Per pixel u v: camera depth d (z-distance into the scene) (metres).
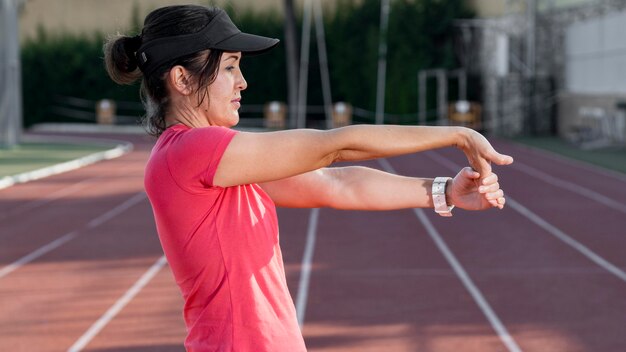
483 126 31.91
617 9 25.36
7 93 26.27
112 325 6.98
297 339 2.05
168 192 1.97
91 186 17.42
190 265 2.00
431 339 6.52
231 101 2.07
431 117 33.03
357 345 6.37
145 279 8.63
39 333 6.78
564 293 7.96
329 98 34.94
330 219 12.61
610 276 8.66
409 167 21.09
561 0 30.59
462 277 8.67
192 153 1.92
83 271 9.05
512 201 14.37
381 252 10.06
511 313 7.27
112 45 2.14
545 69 31.20
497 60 31.22
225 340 1.98
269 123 35.28
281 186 2.26
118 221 12.65
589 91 28.00
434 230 11.55
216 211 1.98
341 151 1.92
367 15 34.75
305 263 9.45
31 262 9.58
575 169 19.61
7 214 13.47
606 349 6.26
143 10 42.56
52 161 22.42
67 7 43.31
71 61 38.62
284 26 36.00
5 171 19.69
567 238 10.86
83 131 37.69
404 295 7.93
